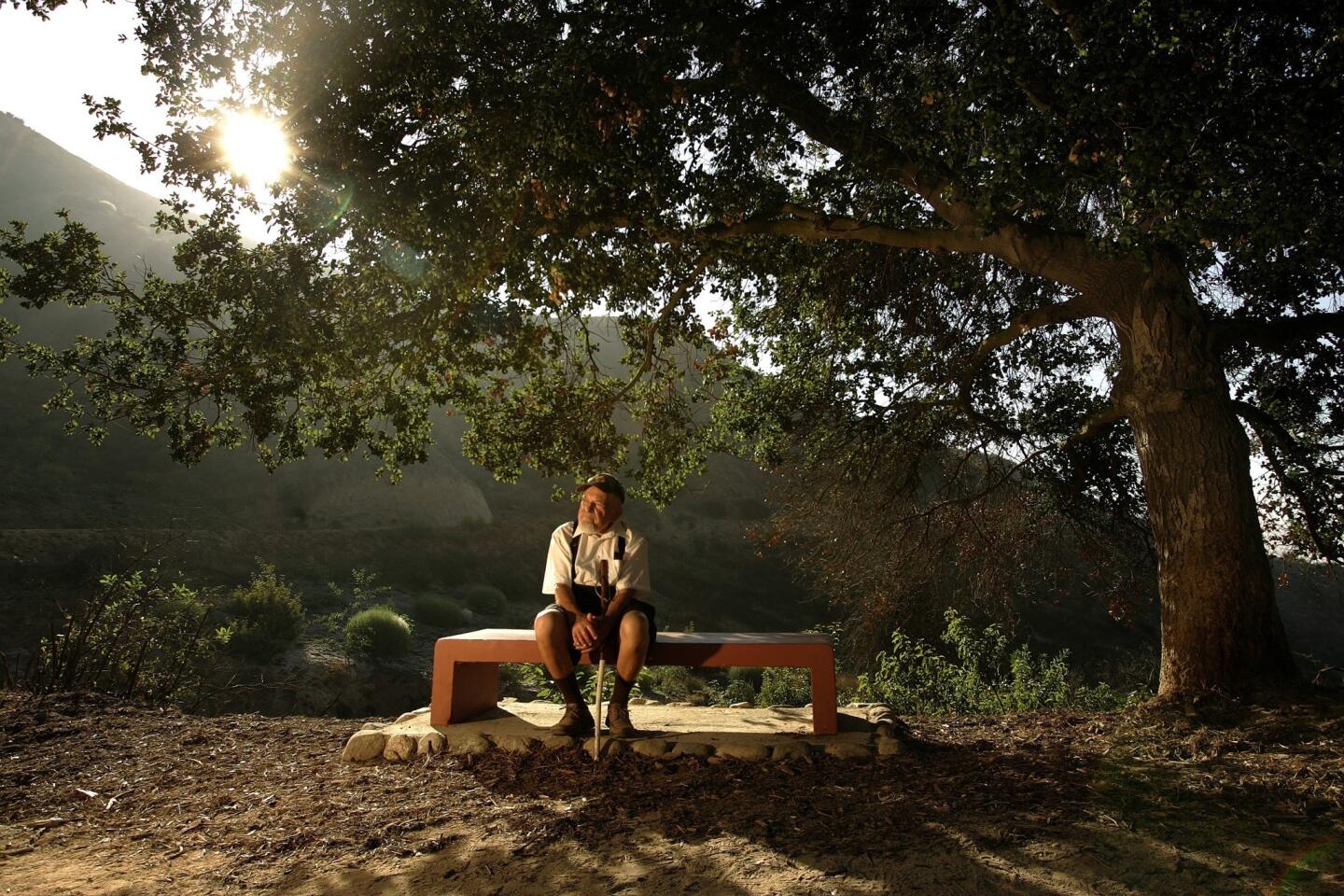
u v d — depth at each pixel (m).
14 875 3.66
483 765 4.84
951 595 10.37
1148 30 4.30
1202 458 5.73
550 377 8.82
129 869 3.70
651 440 9.39
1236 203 4.48
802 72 6.26
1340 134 4.44
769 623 32.31
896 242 6.65
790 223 6.79
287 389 7.01
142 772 5.35
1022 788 3.95
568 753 4.90
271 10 5.72
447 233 5.81
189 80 5.91
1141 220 5.50
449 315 6.48
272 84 5.79
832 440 9.73
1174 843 3.15
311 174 5.91
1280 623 5.62
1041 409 9.33
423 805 4.26
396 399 8.12
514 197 5.83
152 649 10.33
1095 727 5.34
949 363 9.31
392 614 20.61
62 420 35.00
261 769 5.26
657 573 34.97
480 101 5.61
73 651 8.27
